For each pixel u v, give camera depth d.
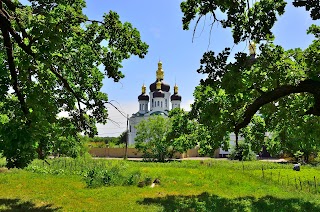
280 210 14.77
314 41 13.76
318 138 14.34
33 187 20.95
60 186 21.62
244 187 22.12
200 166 39.88
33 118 9.07
